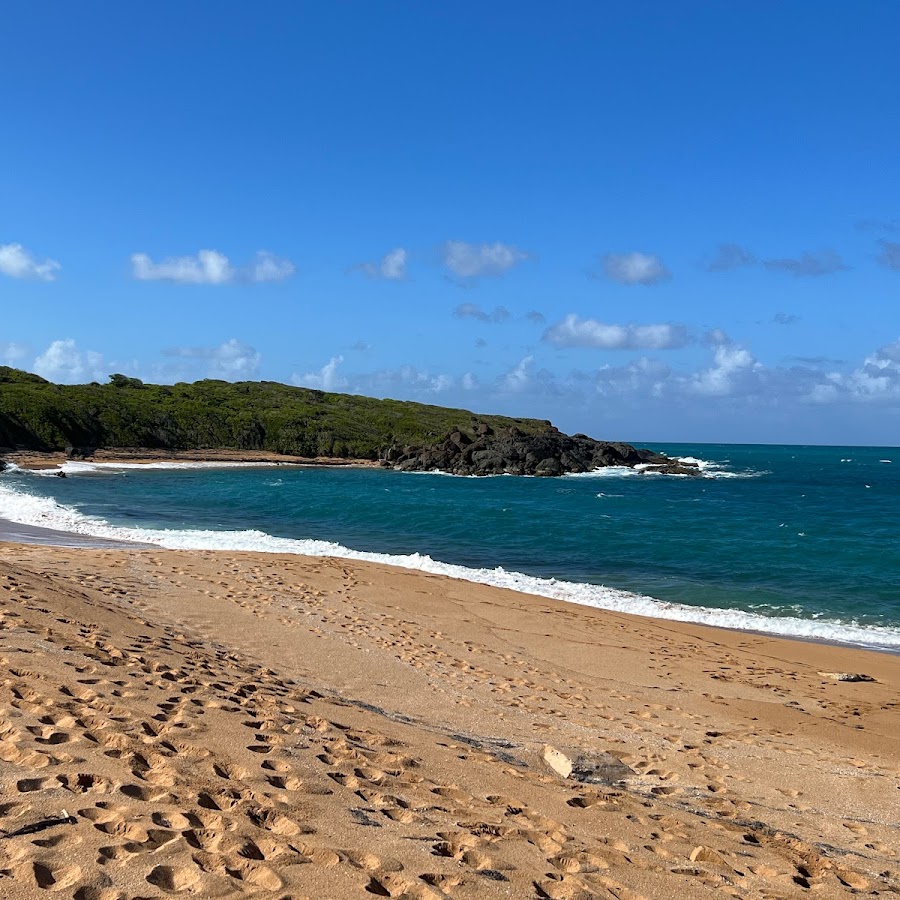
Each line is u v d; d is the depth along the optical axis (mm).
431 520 35125
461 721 8375
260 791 4727
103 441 79500
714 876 4887
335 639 11758
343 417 101250
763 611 18688
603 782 6973
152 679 7043
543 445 79500
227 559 18172
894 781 8141
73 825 3752
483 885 3898
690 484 69500
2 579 10219
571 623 15258
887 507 48250
